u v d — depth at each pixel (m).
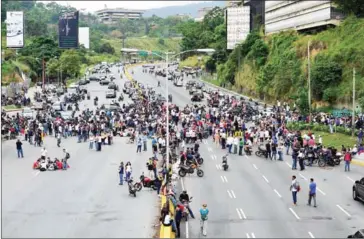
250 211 42.19
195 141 74.62
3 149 69.94
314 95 98.94
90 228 36.94
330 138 74.12
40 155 65.69
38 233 35.72
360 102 82.31
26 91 142.25
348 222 39.31
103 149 70.75
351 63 96.31
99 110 97.44
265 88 125.31
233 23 165.38
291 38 128.62
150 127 79.38
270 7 148.62
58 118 84.56
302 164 58.34
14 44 103.38
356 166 60.72
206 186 50.75
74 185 50.38
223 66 170.88
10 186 49.81
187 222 39.25
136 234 35.59
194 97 123.38
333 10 115.38
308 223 39.00
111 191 48.12
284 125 80.38
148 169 52.69
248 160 64.00
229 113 91.38
